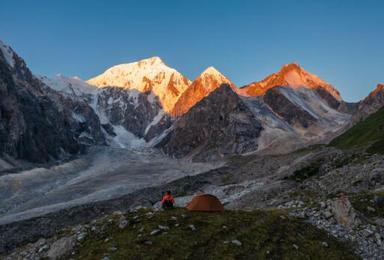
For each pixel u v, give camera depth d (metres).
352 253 28.28
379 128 125.31
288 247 27.39
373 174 60.91
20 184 192.62
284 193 69.31
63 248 28.47
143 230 28.41
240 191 109.50
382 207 36.16
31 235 92.12
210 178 161.12
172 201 34.22
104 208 117.19
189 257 25.12
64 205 138.62
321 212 33.88
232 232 28.50
